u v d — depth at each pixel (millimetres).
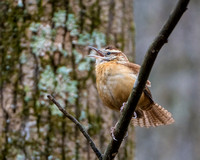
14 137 10586
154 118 10828
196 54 23953
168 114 10633
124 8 12156
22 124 10641
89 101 11047
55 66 10953
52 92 10805
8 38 11156
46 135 10586
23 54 10969
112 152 8242
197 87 23250
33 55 10961
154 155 22594
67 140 10664
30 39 11039
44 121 10648
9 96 10805
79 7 11375
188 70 23688
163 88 23578
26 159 10469
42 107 10703
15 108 10734
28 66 10914
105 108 11234
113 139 8125
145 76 7469
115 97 9641
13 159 10484
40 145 10531
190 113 22875
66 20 11211
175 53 24172
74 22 11250
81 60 11141
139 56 25016
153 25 25484
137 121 11000
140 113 10797
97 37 11430
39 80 10828
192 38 24328
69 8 11281
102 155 8383
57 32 11125
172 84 23547
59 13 11195
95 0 11609
